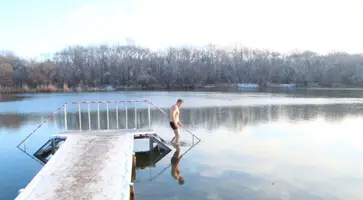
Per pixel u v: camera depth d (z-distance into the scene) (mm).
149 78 66062
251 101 30109
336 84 66188
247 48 79625
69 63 66812
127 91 52688
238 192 6828
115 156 7609
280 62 75875
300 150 10664
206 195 6641
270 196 6629
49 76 58875
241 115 19844
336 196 6688
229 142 11898
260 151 10523
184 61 73250
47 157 10195
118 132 10852
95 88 59719
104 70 68312
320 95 38875
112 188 5570
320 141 12094
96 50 72938
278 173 8188
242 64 74000
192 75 68000
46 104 28562
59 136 10273
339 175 8070
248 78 72250
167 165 8977
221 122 16969
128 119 18547
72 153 7902
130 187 6176
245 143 11742
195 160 9453
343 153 10281
